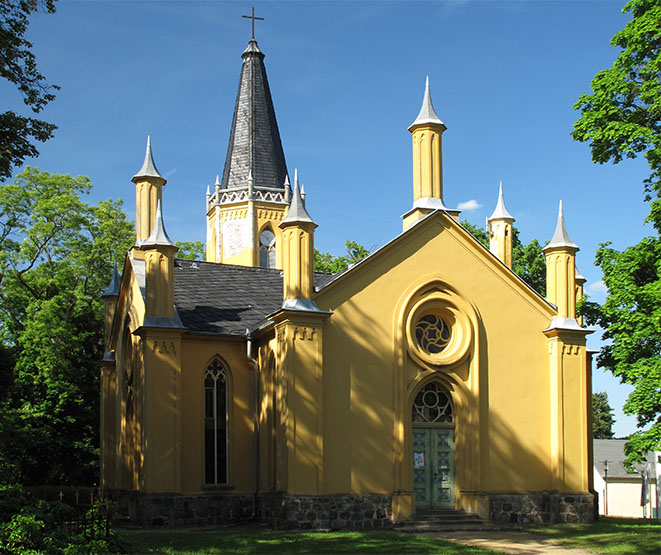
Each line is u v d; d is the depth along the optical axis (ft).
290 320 92.17
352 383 95.25
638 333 87.15
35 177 194.59
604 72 94.84
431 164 106.73
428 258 102.01
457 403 101.09
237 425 104.47
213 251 182.80
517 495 101.14
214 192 183.11
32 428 148.15
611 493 224.53
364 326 97.04
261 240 177.99
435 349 102.78
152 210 120.57
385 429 96.17
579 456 104.27
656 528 95.61
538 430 104.32
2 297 181.47
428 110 107.86
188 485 100.32
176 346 100.27
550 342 106.42
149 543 73.51
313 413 91.81
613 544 81.00
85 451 154.40
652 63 89.71
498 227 123.03
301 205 95.50
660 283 86.58
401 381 97.50
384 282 99.04
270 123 184.34
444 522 94.63
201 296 113.19
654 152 87.71
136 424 104.53
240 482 103.24
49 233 187.83
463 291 103.19
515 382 104.22
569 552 75.51
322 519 90.27
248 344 104.83
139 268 113.19
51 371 155.94
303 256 94.48
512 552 74.90
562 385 104.73
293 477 89.92
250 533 84.69
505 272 105.81
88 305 184.55
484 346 103.24
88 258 187.83
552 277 108.37
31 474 152.76
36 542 58.03
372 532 87.56
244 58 187.42
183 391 102.17
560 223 108.68
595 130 94.07
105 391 126.72
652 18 90.27
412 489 95.96
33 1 79.51
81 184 198.70
